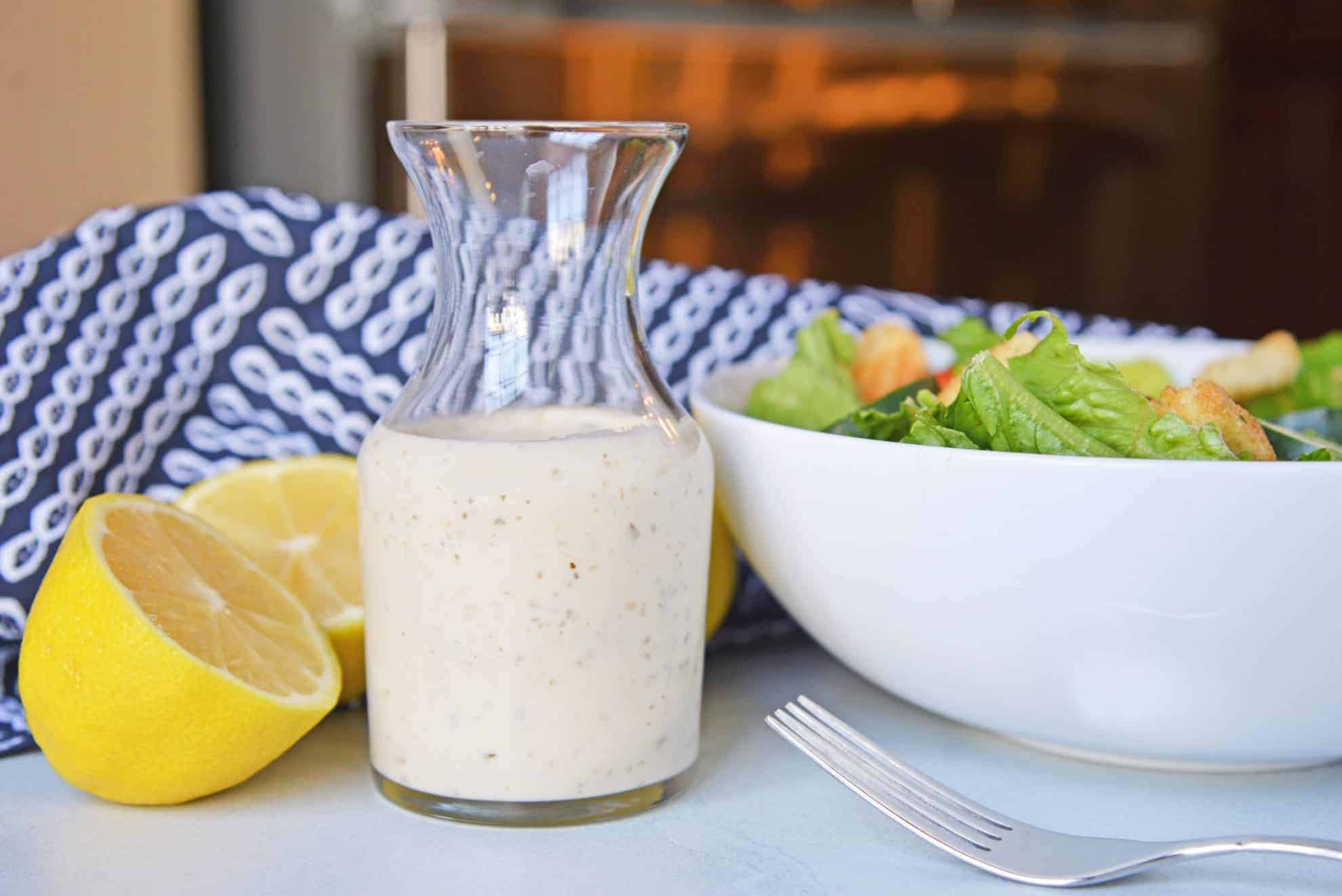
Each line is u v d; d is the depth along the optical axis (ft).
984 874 1.84
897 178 6.63
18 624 2.43
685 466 2.02
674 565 2.00
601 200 1.97
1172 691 1.94
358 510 2.18
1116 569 1.85
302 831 1.96
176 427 2.75
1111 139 6.88
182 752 1.95
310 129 5.58
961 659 2.03
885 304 3.34
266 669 2.05
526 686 1.93
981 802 2.06
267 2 5.46
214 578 2.14
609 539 1.93
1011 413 2.03
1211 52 6.89
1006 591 1.92
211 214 2.76
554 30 5.85
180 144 5.33
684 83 6.16
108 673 1.90
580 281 2.00
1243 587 1.82
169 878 1.82
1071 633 1.92
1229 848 1.74
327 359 2.81
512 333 1.99
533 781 1.95
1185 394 2.10
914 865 1.87
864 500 1.99
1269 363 2.72
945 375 2.58
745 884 1.81
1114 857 1.79
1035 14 6.62
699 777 2.16
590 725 1.95
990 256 6.88
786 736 2.08
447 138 1.90
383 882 1.81
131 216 2.69
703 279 3.16
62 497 2.50
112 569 1.97
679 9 6.08
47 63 4.99
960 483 1.89
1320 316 7.41
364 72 5.60
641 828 1.98
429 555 1.93
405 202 5.74
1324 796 2.10
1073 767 2.20
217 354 2.77
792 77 6.34
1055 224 6.93
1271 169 7.16
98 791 2.02
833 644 2.24
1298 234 7.27
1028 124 6.75
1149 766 2.16
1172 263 7.18
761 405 2.56
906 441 2.11
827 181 6.54
